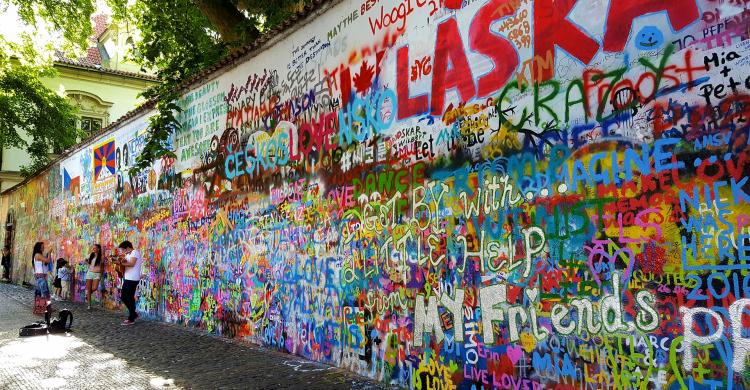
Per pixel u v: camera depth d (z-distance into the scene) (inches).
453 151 195.5
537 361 162.7
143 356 288.5
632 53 143.9
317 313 265.4
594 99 152.3
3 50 935.0
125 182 522.9
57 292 695.7
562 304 156.9
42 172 821.9
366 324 233.0
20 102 950.4
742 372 119.2
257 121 324.2
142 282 473.1
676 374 130.7
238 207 339.0
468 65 192.1
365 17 244.2
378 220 229.1
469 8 193.3
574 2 159.2
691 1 132.6
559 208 159.2
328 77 265.7
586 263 151.5
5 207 1059.3
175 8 511.8
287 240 291.1
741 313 120.0
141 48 557.3
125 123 527.8
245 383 226.2
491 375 176.7
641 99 141.2
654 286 135.9
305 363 260.5
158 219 450.3
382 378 222.7
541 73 167.3
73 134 1020.5
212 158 372.2
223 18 461.7
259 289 314.8
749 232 119.7
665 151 135.3
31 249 864.3
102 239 572.1
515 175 172.9
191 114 403.2
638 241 139.8
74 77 1183.6
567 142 158.4
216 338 340.2
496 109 180.9
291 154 291.1
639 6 142.9
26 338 354.3
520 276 169.3
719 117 125.9
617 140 145.9
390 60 228.1
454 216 193.3
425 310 203.2
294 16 285.1
